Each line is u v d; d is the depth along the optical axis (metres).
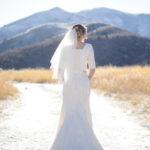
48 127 7.41
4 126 7.50
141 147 5.69
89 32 144.62
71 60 4.73
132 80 16.44
